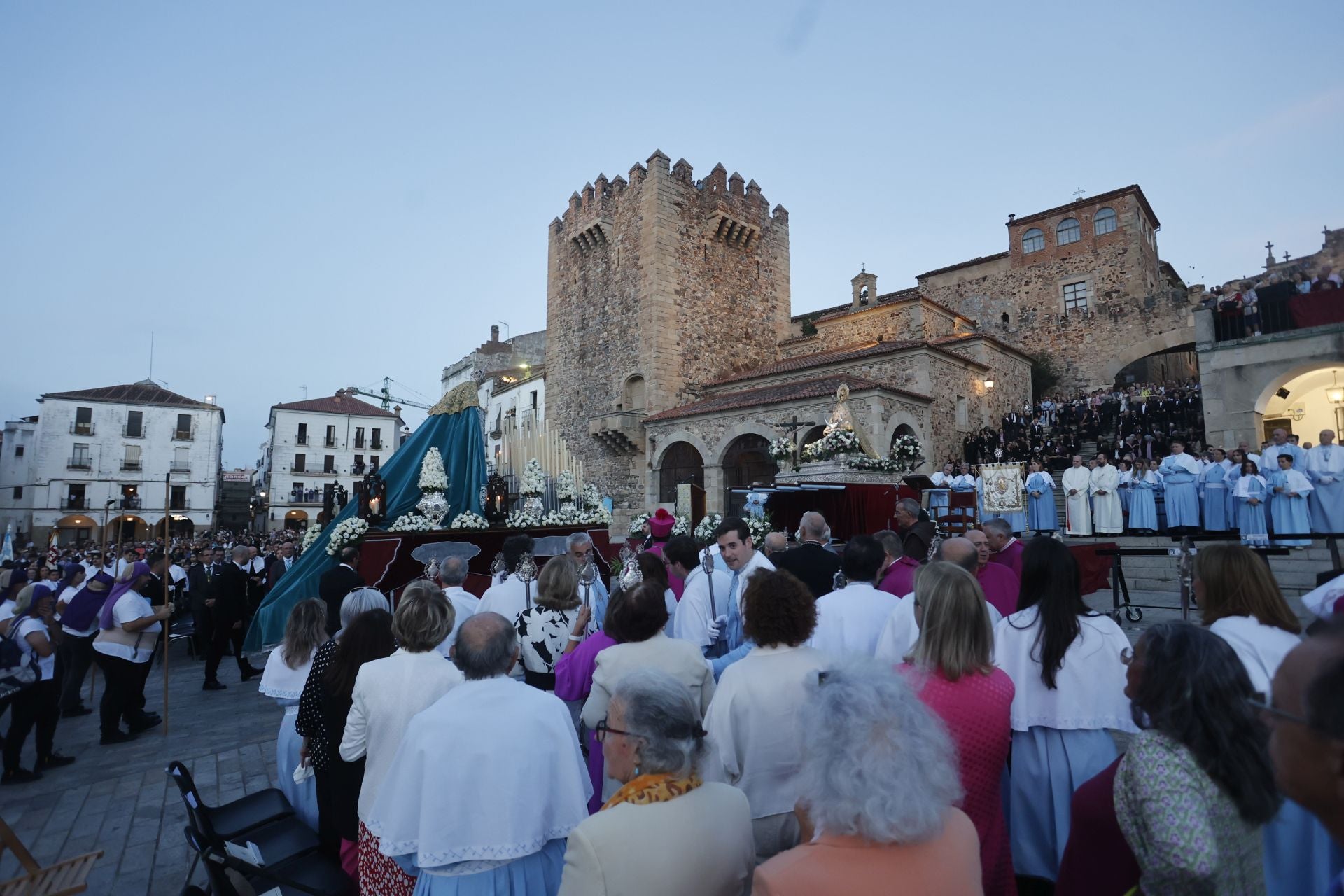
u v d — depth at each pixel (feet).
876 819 5.51
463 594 19.25
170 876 14.96
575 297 110.93
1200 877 6.17
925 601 9.72
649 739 6.93
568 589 15.51
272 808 13.79
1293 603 34.42
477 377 174.09
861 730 5.88
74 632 29.58
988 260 104.32
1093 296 94.73
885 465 40.40
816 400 71.46
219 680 35.63
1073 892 8.09
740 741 9.68
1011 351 90.94
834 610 13.98
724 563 19.06
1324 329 49.52
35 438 159.84
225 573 33.40
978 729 8.91
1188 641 6.94
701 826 6.67
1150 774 6.68
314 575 34.86
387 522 34.04
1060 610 10.66
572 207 111.34
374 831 8.82
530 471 37.35
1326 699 3.81
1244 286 82.02
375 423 191.11
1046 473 52.19
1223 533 43.24
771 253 112.37
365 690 10.51
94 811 18.54
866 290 97.50
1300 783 4.04
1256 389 52.13
